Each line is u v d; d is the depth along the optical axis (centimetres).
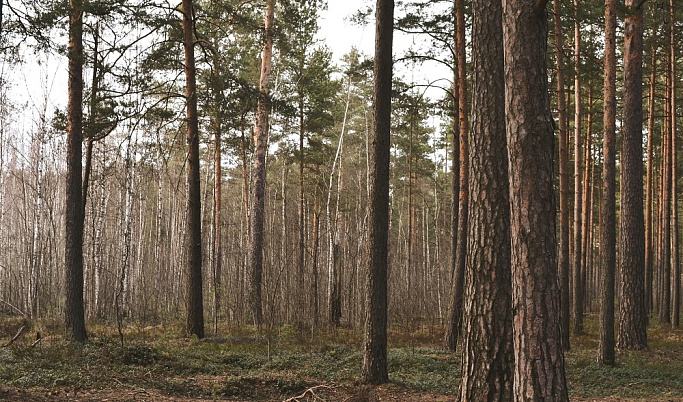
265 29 2127
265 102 1839
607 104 1441
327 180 3700
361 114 4228
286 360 1339
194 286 1688
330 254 2836
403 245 4650
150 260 3372
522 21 557
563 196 1791
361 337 1798
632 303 1609
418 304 2608
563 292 1717
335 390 1014
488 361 695
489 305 704
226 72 1825
